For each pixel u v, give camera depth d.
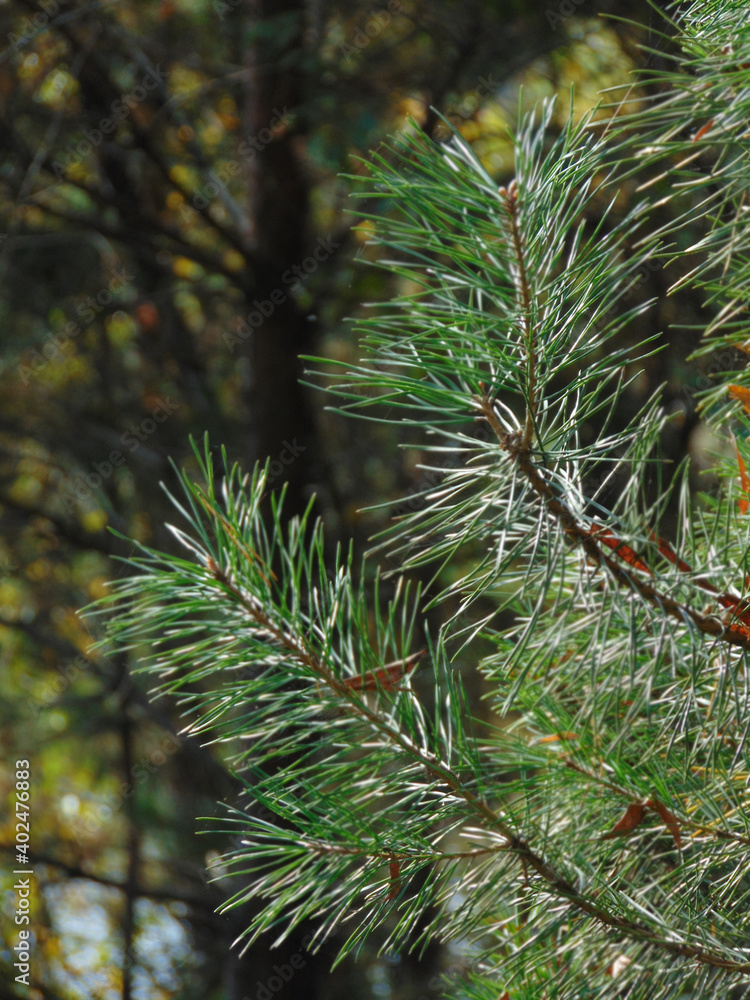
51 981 7.41
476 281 2.09
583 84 5.09
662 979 2.19
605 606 2.14
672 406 3.85
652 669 2.11
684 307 3.97
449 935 2.22
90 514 7.96
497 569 2.11
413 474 6.12
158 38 6.50
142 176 6.86
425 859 2.19
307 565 2.20
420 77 5.77
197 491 2.17
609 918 2.19
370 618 5.11
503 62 5.24
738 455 2.20
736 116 2.08
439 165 2.08
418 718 2.22
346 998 5.33
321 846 2.18
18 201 5.77
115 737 8.43
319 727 2.20
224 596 2.18
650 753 2.19
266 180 6.12
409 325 2.10
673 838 2.21
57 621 8.08
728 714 2.16
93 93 6.34
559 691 2.28
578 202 2.11
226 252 7.05
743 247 2.09
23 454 7.55
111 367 7.60
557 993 2.21
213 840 6.91
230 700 2.19
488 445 2.12
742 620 2.13
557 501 2.12
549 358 2.10
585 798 2.23
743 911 2.21
